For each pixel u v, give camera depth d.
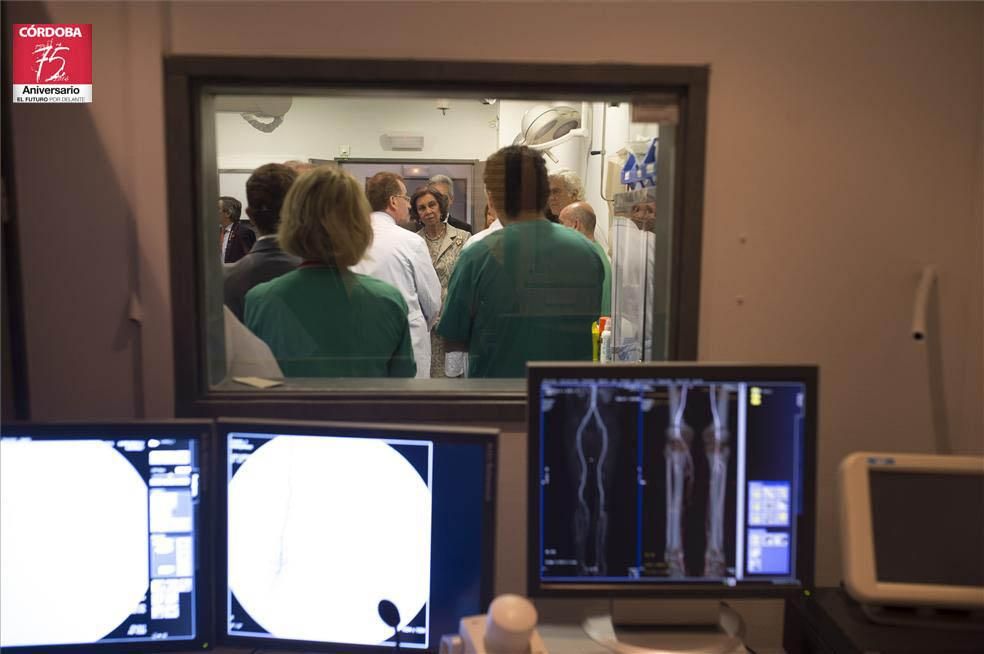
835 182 1.35
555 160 2.79
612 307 2.11
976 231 1.37
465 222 3.48
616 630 1.24
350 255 1.76
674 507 1.17
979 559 1.13
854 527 1.13
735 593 1.17
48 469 1.11
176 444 1.13
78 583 1.12
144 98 1.28
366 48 1.28
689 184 1.33
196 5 1.27
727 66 1.32
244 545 1.16
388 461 1.14
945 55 1.33
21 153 1.28
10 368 1.31
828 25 1.32
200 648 1.15
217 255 1.44
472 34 1.29
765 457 1.16
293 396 1.36
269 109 2.59
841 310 1.38
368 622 1.16
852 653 1.10
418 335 2.49
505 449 1.38
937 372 1.40
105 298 1.31
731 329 1.38
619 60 1.31
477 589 1.14
